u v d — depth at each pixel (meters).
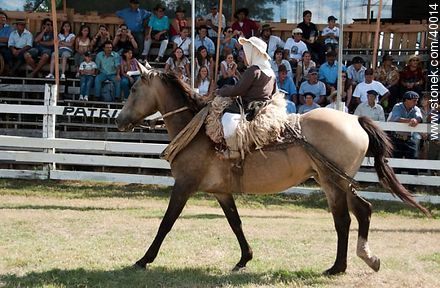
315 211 14.94
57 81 19.08
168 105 8.90
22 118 20.03
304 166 8.42
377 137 8.55
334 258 9.47
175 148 8.54
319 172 8.35
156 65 20.94
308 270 8.60
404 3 23.48
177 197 8.54
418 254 9.89
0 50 21.02
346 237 8.37
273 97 8.53
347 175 8.25
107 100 19.73
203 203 15.29
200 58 19.47
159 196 15.92
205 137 8.54
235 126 8.32
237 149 8.35
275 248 10.12
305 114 8.62
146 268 8.57
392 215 14.52
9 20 22.28
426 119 17.28
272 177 8.44
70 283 7.81
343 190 8.30
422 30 21.48
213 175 8.57
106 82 19.67
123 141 18.95
